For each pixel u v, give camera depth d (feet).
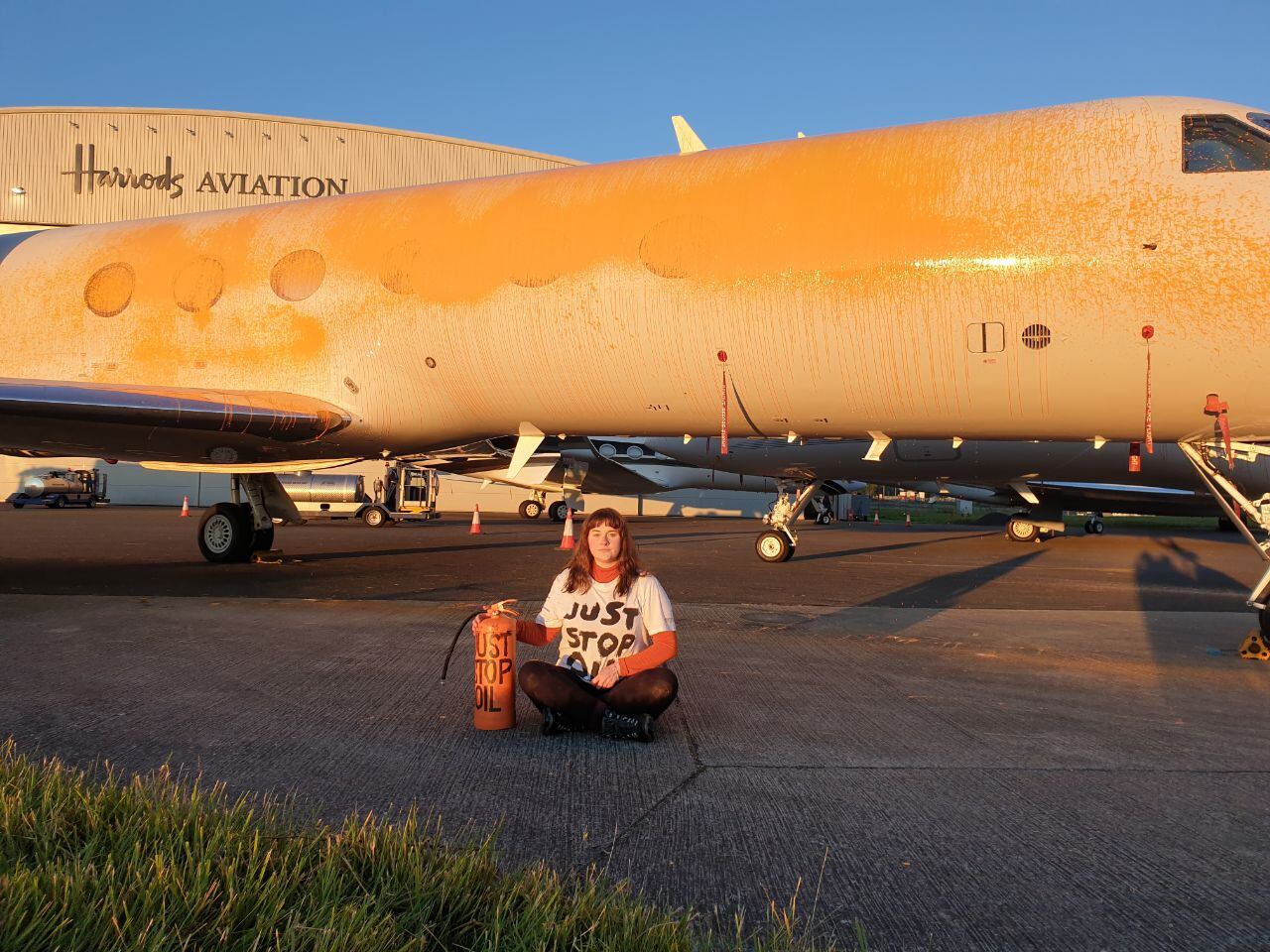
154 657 20.71
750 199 29.71
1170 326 25.03
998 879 9.70
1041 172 26.43
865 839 10.74
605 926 7.93
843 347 28.45
